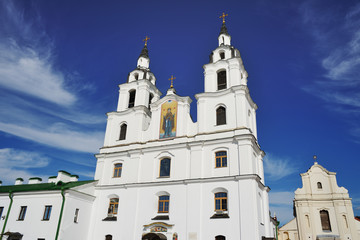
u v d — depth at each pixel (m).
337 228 42.50
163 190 32.44
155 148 35.19
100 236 33.53
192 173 31.84
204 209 29.75
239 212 28.08
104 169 37.69
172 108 36.97
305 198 45.53
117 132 39.81
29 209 33.06
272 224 36.75
